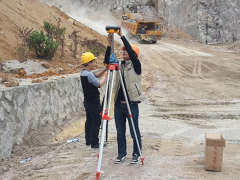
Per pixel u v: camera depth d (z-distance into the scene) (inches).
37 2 945.5
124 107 209.2
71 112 361.7
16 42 528.1
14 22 599.8
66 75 446.0
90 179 190.9
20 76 410.0
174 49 1226.6
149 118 378.0
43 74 429.1
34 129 280.2
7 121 240.7
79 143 274.7
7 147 236.2
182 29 1812.3
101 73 231.0
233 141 279.7
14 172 207.3
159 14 2092.8
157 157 229.1
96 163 219.1
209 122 362.9
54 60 530.0
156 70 832.3
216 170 199.0
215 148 198.2
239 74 811.4
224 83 690.2
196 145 264.8
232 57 1103.0
